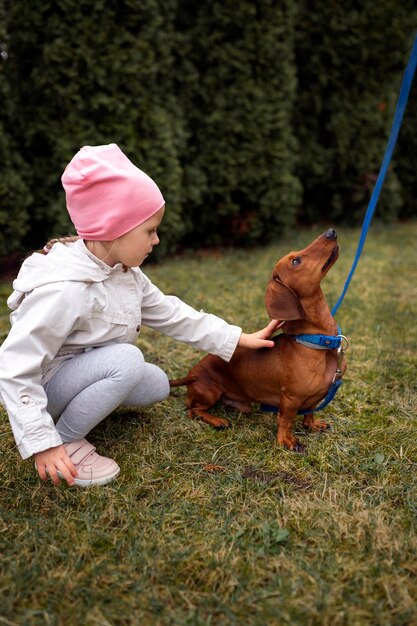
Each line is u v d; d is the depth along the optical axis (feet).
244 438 7.77
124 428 7.93
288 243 20.49
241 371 7.88
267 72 17.90
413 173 25.43
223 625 4.72
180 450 7.46
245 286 15.08
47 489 6.54
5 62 14.49
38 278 6.06
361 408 8.61
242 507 6.26
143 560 5.42
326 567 5.33
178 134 17.03
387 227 23.48
